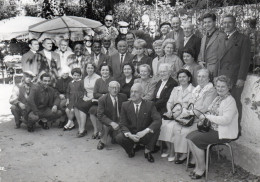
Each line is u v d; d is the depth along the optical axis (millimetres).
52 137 6645
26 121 7016
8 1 15797
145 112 5352
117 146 6117
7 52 14898
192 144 4660
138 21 11422
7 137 6629
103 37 8508
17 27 13391
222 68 5418
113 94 5852
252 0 5375
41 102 7016
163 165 5191
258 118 5023
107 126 5824
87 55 8117
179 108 5328
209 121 4723
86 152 5789
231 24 5301
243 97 5316
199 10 6738
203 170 4715
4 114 8586
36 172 4938
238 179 4625
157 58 6727
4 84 13477
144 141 5289
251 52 5480
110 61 7340
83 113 6645
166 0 9797
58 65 8078
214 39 5664
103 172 4930
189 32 6324
